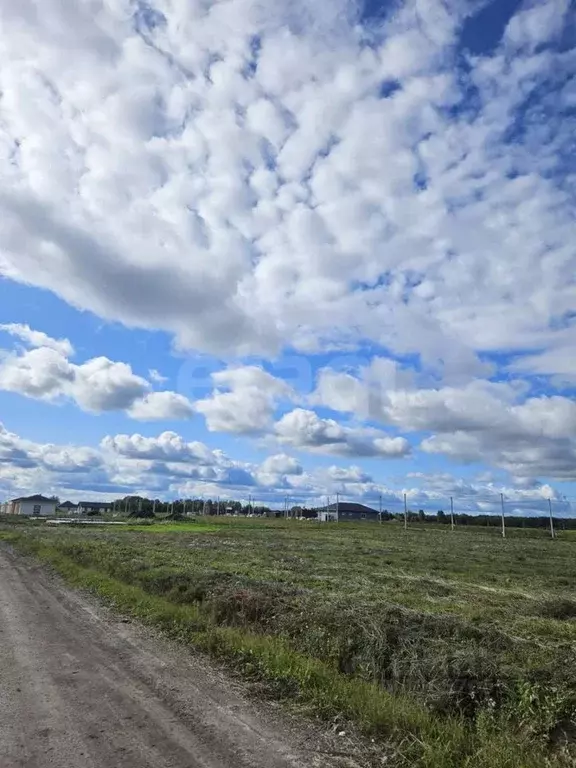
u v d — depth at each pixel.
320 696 7.30
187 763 5.50
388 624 9.71
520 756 5.38
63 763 5.46
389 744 5.97
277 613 11.72
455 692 6.97
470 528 114.06
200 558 28.42
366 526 108.38
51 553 29.31
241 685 8.02
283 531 73.62
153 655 9.73
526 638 10.76
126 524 86.44
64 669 8.81
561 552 48.16
